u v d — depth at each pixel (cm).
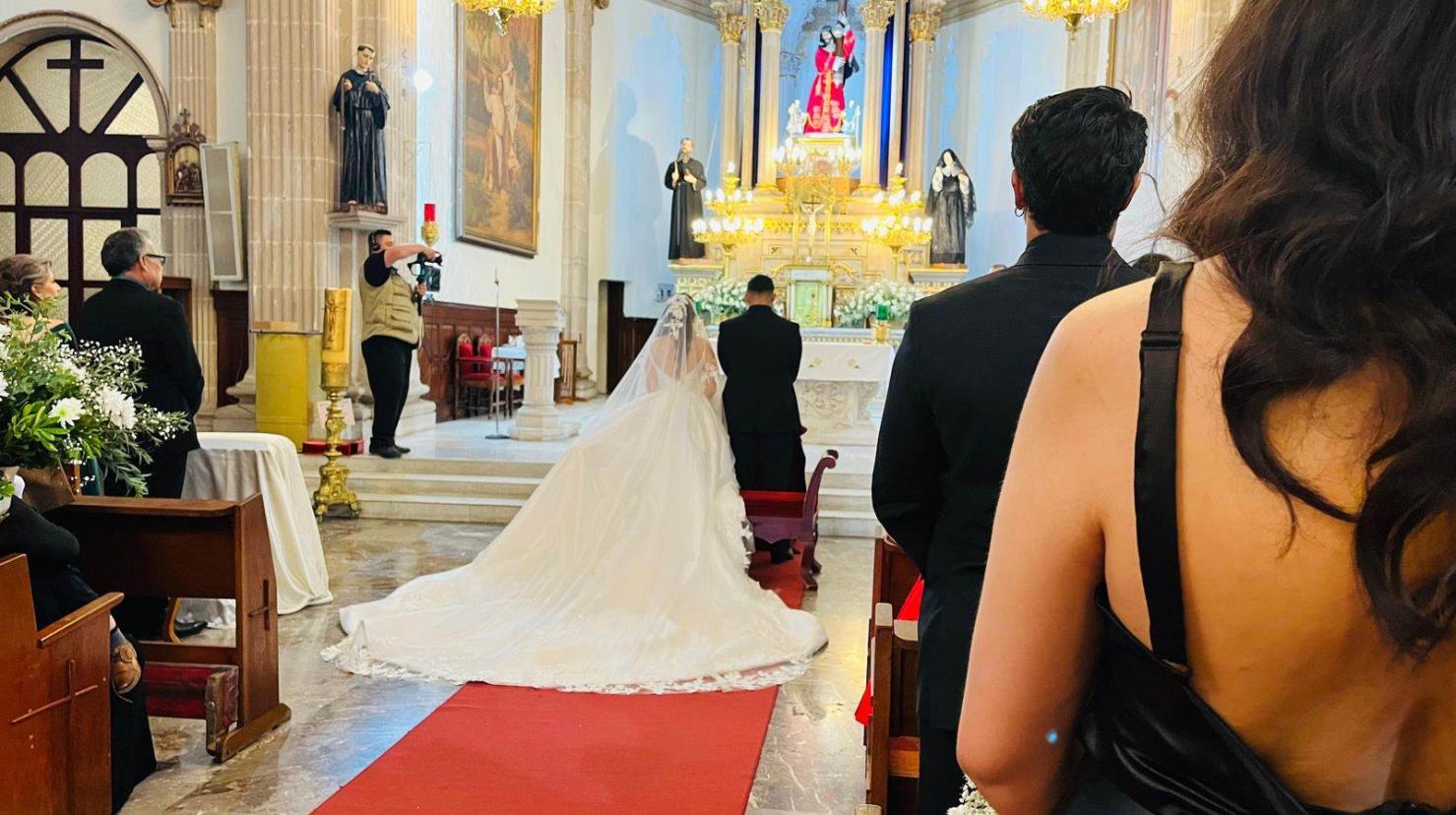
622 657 420
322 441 870
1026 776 76
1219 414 61
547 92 1459
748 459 627
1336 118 57
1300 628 59
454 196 1216
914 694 236
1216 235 63
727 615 457
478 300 1303
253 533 354
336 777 320
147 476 452
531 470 821
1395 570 54
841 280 1477
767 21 1630
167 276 982
